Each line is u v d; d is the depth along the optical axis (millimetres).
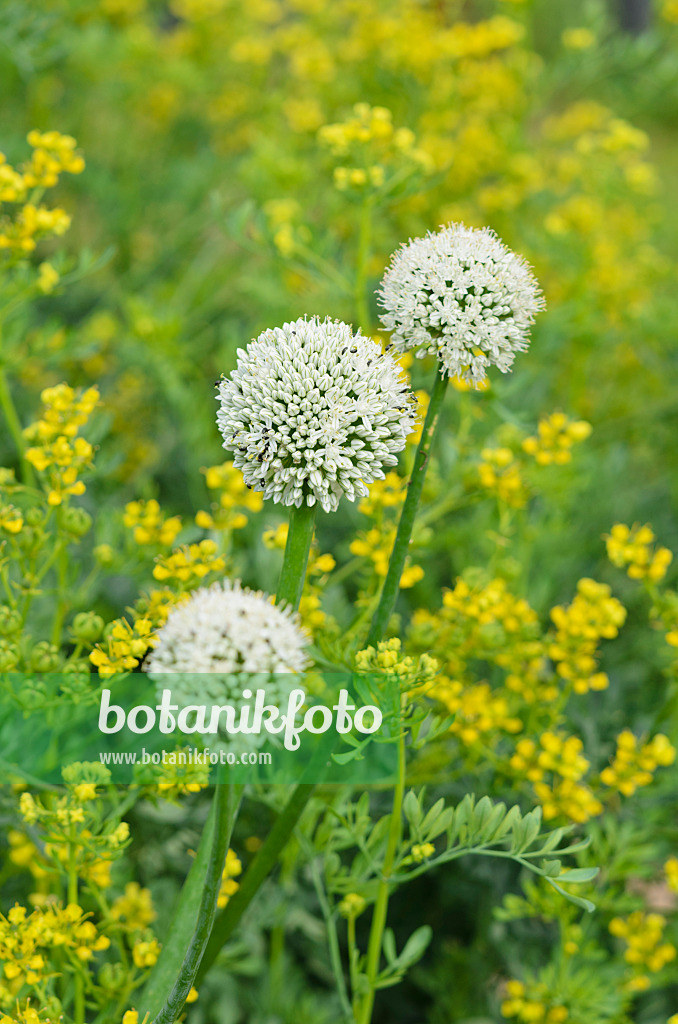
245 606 673
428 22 1455
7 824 816
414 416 720
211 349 1538
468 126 1497
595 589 833
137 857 937
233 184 1688
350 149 933
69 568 898
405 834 918
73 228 1725
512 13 1503
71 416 806
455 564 1095
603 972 903
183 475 1262
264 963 951
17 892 913
